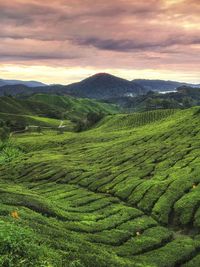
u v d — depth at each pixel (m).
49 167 131.25
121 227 65.31
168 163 105.50
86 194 91.56
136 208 78.44
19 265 28.28
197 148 116.00
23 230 36.94
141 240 59.56
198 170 89.81
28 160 153.00
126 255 53.28
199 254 55.28
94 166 125.00
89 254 41.56
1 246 29.70
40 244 36.50
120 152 140.00
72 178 111.75
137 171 104.88
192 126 155.62
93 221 67.50
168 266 50.97
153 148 130.88
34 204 65.12
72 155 157.12
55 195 92.00
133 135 186.75
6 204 61.72
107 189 94.25
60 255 35.00
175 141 136.88
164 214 71.19
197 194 75.00
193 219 66.94
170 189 81.25
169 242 60.59
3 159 179.88
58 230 51.09
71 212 72.12
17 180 122.69
